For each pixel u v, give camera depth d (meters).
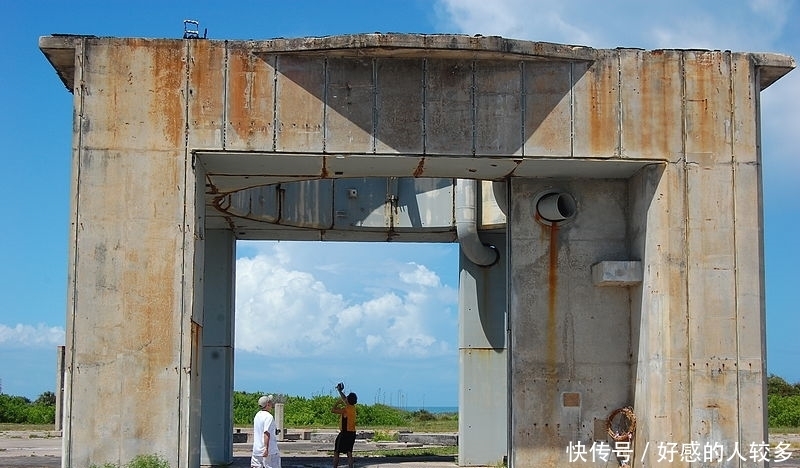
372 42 15.52
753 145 16.41
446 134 16.02
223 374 21.84
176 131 15.67
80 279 15.32
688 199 16.25
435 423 45.44
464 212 22.03
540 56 16.02
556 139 16.16
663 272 16.12
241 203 20.52
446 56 16.00
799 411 37.97
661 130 16.31
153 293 15.35
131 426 15.06
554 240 17.52
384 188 22.98
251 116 15.77
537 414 17.05
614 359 17.25
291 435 31.73
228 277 22.28
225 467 21.19
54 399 48.28
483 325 22.62
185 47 15.83
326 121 15.88
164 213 15.52
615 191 17.67
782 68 16.70
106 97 15.64
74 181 15.48
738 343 16.03
